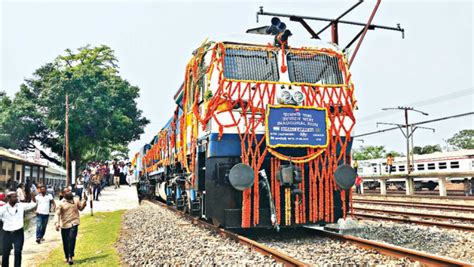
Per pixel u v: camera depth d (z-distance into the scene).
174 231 10.01
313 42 8.96
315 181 8.21
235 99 7.94
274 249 6.82
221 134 7.78
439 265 5.65
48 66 37.97
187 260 6.72
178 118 12.30
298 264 5.69
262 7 11.83
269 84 8.14
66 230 8.06
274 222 7.95
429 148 67.31
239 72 8.14
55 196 29.06
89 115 33.19
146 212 15.61
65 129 31.64
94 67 35.62
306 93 8.34
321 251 7.04
